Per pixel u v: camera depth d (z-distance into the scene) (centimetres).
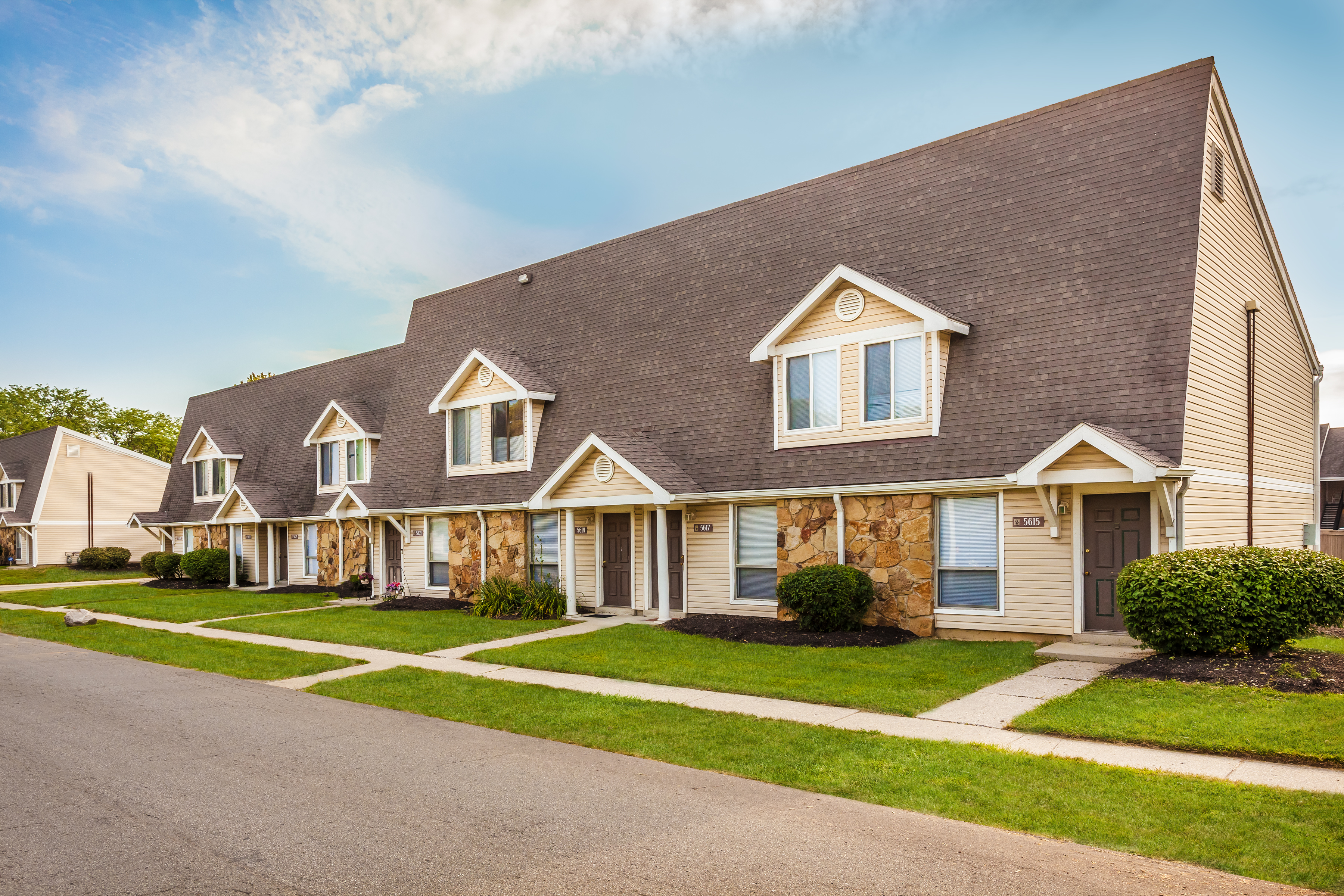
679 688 1153
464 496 2230
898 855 583
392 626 1853
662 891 527
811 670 1223
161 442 6994
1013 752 817
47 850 600
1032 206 1608
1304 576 1062
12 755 862
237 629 1878
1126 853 582
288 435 3259
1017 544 1409
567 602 1962
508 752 866
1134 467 1200
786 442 1689
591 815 668
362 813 675
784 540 1653
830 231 1891
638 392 2005
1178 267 1384
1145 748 820
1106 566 1355
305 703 1122
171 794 727
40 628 1961
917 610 1488
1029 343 1468
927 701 1023
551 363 2252
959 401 1495
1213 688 978
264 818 666
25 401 6756
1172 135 1501
